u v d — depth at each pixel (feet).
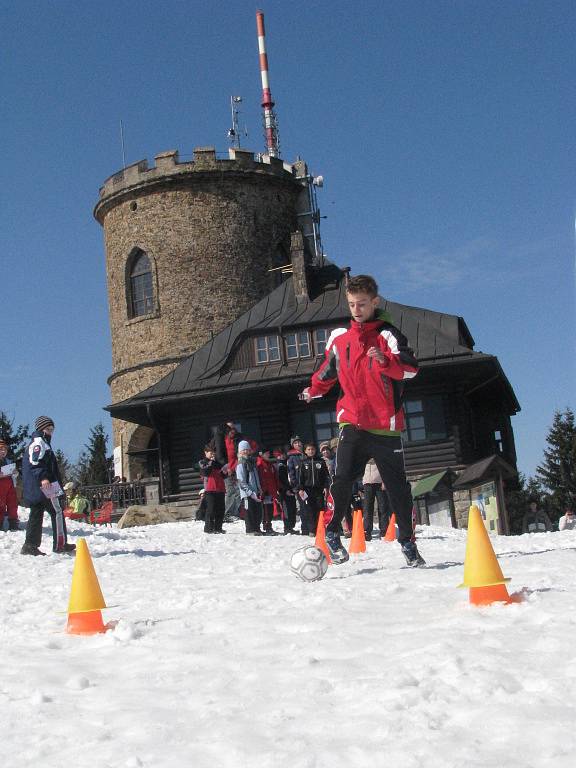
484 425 139.03
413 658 15.05
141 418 131.34
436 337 121.19
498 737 11.14
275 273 157.69
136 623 21.56
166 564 40.60
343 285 133.49
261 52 180.75
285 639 18.07
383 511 61.00
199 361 130.82
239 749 11.44
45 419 48.98
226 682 14.96
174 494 125.39
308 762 10.80
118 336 159.12
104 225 163.22
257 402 124.16
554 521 237.66
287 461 70.13
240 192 156.56
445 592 22.59
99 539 62.64
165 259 154.92
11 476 63.67
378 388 27.61
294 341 126.72
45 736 12.77
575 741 10.77
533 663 14.21
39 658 18.63
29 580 36.70
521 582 23.52
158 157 155.22
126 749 11.92
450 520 102.27
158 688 15.16
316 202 163.02
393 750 10.93
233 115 177.99
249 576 31.83
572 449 236.63
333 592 23.58
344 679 14.29
